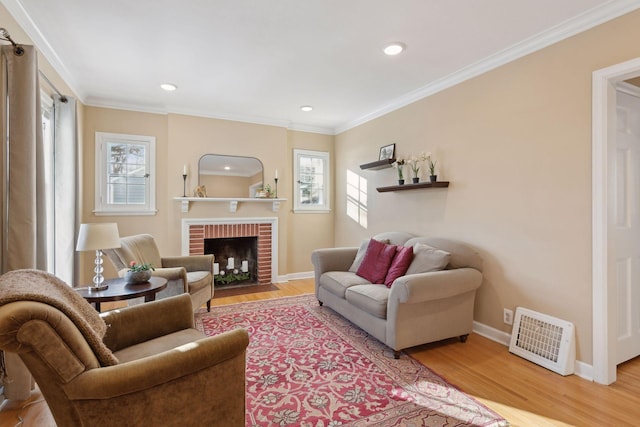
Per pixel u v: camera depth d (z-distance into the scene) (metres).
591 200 2.10
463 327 2.63
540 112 2.39
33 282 1.22
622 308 2.27
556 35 2.28
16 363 1.82
